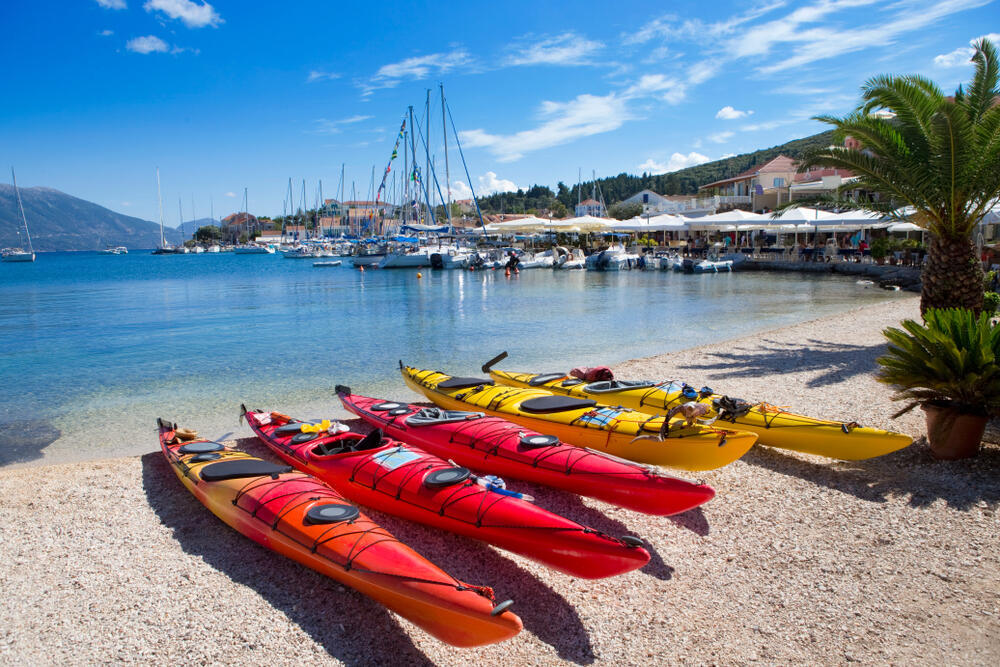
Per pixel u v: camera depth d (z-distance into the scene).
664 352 14.03
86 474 6.85
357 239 73.56
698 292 28.02
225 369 12.68
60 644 3.96
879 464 6.58
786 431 6.77
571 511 5.82
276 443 6.84
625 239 63.28
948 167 10.82
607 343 15.33
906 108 11.18
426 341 15.88
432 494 5.18
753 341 14.21
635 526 5.52
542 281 36.00
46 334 17.89
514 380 9.33
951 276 11.72
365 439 6.12
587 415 6.92
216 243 152.75
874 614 4.18
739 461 6.99
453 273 44.03
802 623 4.11
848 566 4.75
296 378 11.81
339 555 4.33
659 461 6.27
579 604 4.37
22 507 6.00
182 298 30.22
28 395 10.70
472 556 5.06
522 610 4.31
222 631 4.07
